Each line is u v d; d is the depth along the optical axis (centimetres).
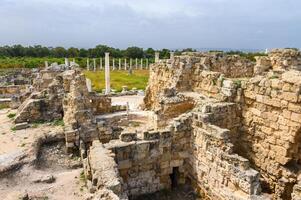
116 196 1040
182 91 2528
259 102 1800
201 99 2150
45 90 2767
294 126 1582
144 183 1630
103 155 1397
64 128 2317
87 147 2297
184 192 1683
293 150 1648
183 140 1700
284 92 1622
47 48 12350
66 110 2470
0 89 4072
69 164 1991
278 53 2836
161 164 1661
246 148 1934
